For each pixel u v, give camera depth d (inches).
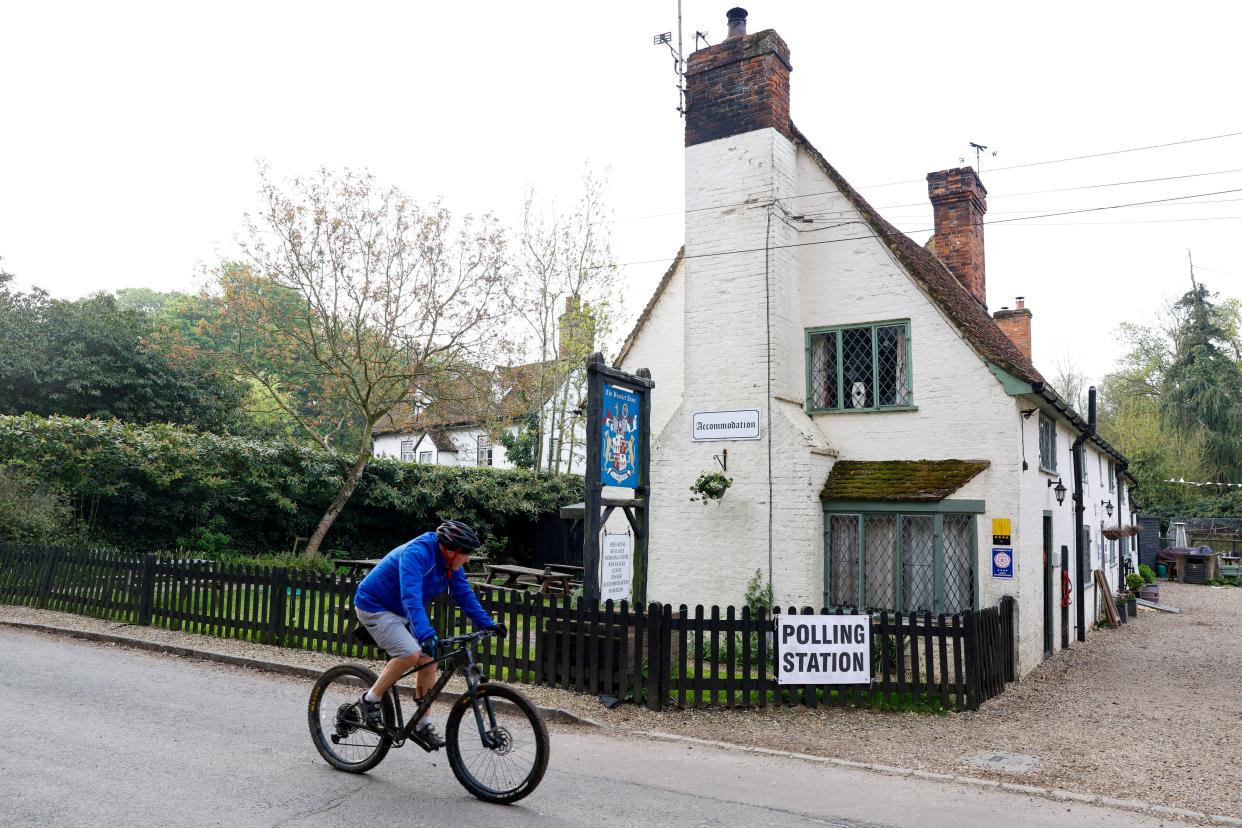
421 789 224.2
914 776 269.4
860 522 495.2
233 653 401.7
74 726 268.1
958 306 553.3
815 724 335.0
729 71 536.4
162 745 252.1
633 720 325.7
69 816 190.5
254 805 204.4
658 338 647.8
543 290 1037.2
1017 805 243.9
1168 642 655.8
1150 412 1739.7
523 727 242.1
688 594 516.1
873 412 517.0
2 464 573.0
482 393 805.2
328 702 242.4
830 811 230.2
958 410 493.4
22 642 420.2
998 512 474.6
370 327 754.8
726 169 531.2
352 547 813.2
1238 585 1279.5
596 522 375.6
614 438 393.7
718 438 516.4
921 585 481.4
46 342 864.3
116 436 625.3
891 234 562.9
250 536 748.0
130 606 470.9
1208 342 1738.4
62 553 504.7
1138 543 1296.8
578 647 357.4
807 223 548.7
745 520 503.8
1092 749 314.8
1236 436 1628.9
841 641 364.2
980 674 386.6
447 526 223.3
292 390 1106.1
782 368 514.9
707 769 266.4
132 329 954.7
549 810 214.2
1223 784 271.6
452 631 390.0
